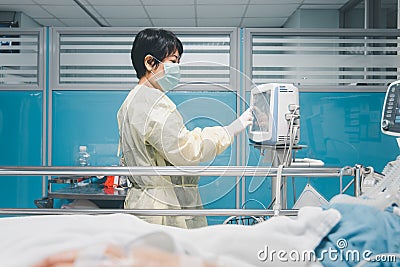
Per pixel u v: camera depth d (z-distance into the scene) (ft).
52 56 10.19
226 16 19.13
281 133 5.70
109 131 10.28
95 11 18.26
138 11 18.25
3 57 10.27
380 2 14.25
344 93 10.33
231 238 2.86
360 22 16.01
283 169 4.33
